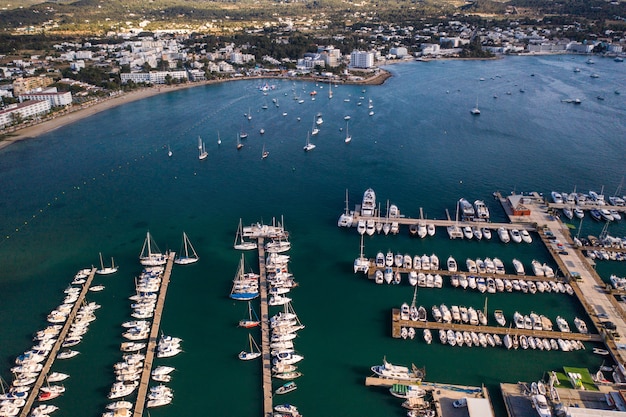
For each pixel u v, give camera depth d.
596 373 124.19
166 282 164.88
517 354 132.38
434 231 195.25
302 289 162.12
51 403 119.62
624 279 159.38
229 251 184.25
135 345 136.12
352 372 128.25
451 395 118.25
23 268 174.62
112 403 118.56
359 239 192.50
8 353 135.75
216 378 127.44
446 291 159.75
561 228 195.00
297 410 116.25
